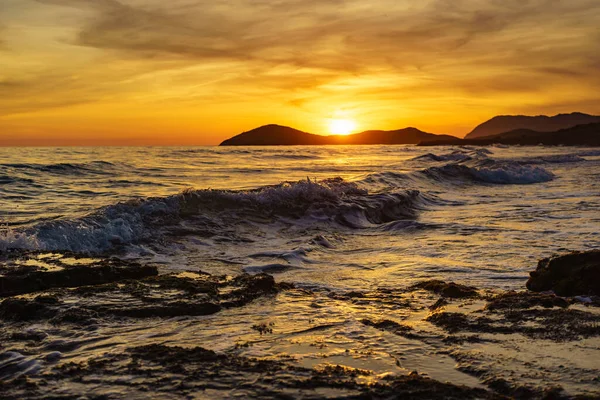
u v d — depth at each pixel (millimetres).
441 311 4941
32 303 4789
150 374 3293
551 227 11852
